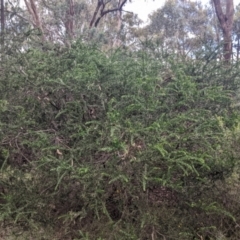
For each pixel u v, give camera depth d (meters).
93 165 3.36
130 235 3.26
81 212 3.38
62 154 3.53
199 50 4.34
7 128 3.71
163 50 4.40
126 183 3.23
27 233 3.66
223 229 3.59
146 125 3.48
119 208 3.46
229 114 3.93
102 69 3.78
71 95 3.76
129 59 4.16
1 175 3.77
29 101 3.86
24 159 3.92
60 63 4.04
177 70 3.94
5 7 8.38
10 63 4.10
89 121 3.54
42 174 3.62
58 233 3.64
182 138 3.28
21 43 4.38
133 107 3.41
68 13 12.44
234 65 4.28
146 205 3.38
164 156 3.09
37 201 3.60
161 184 3.30
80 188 3.48
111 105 3.54
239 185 3.62
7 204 3.54
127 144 3.20
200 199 3.52
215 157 3.42
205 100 3.68
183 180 3.45
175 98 3.70
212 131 3.47
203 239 3.51
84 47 4.29
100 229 3.46
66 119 3.79
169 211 3.50
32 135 3.74
